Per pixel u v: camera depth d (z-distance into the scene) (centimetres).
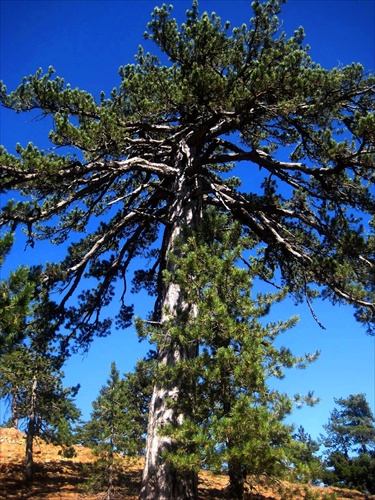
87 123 1198
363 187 1197
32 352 1380
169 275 856
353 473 3169
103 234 1449
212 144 1378
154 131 1388
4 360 1302
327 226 1238
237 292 768
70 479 1673
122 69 1503
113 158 1195
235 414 622
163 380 830
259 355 679
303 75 1089
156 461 827
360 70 1120
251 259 1236
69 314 1427
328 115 1150
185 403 723
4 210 1069
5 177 1016
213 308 732
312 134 1212
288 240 1301
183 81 1154
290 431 661
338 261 1144
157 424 846
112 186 1548
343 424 4697
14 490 1418
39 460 1973
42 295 1232
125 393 1569
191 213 1230
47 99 1189
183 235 1038
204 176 1284
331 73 1143
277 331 848
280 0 1202
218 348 704
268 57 1157
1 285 675
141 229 1493
